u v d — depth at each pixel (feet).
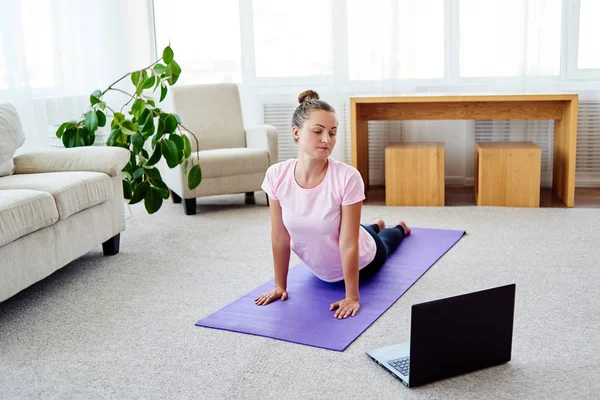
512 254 9.94
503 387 5.94
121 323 7.76
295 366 6.47
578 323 7.30
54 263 8.79
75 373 6.53
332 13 15.85
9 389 6.24
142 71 12.39
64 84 14.80
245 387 6.09
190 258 10.34
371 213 13.05
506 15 15.06
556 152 14.51
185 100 14.94
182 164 13.21
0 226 7.52
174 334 7.37
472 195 14.75
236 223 12.60
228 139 15.07
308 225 7.74
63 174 9.86
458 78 15.60
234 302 8.21
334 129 7.36
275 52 16.48
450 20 15.42
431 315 5.91
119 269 9.89
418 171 13.57
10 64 13.10
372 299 8.10
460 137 15.84
